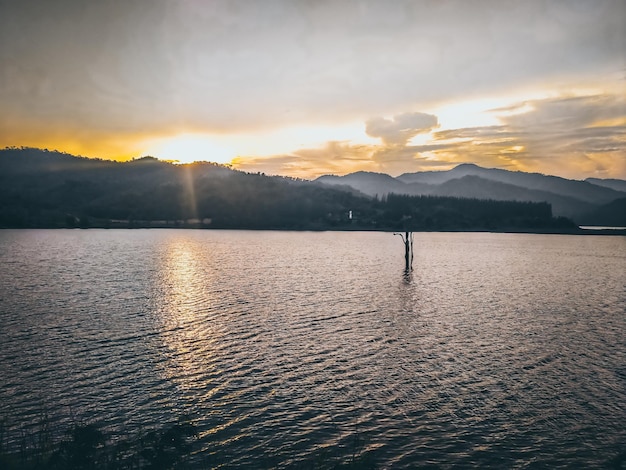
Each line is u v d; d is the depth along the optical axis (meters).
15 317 47.88
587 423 25.16
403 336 42.41
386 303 58.88
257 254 135.50
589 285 79.31
